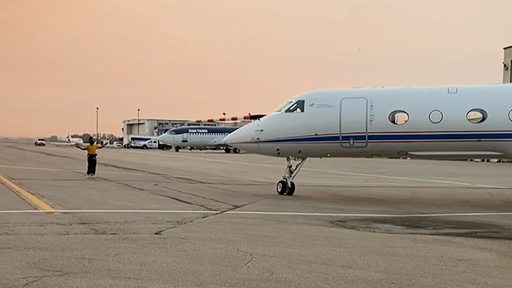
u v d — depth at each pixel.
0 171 26.48
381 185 22.47
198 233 9.59
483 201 16.36
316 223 11.23
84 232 9.52
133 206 13.52
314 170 34.59
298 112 16.86
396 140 15.81
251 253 7.86
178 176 25.86
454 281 6.38
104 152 73.62
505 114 14.95
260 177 26.48
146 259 7.36
